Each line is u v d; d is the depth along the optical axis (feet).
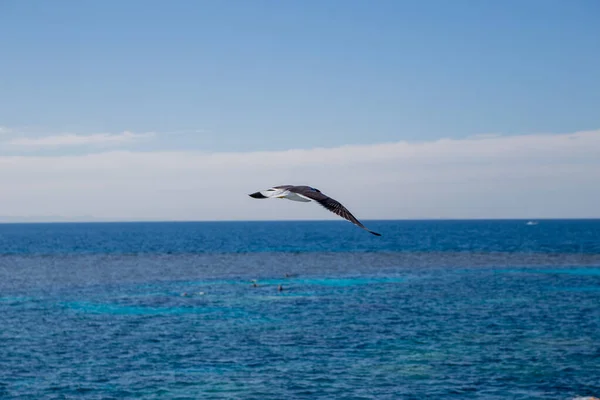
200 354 127.65
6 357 125.80
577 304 195.52
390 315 176.14
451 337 142.92
